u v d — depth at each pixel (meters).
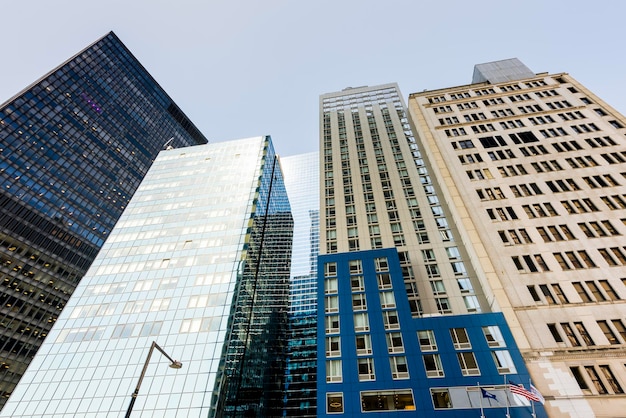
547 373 34.47
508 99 70.25
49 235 103.25
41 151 112.75
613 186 47.91
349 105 95.88
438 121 69.06
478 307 46.09
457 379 37.03
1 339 81.69
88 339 57.12
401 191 65.75
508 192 51.34
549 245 43.97
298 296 114.56
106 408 47.44
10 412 47.97
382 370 39.59
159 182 93.56
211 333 55.75
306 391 86.75
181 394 47.97
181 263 69.88
